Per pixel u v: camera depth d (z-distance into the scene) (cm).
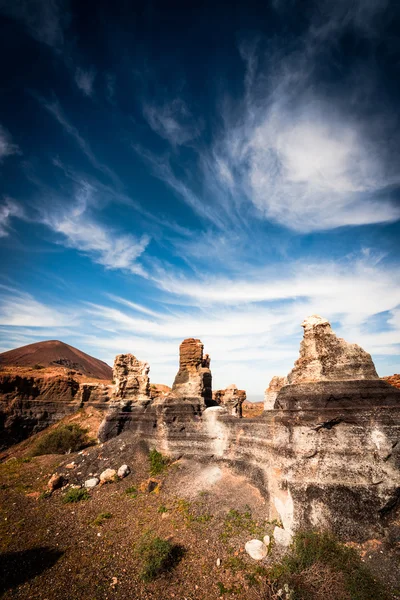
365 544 1084
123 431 2953
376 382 1355
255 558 1117
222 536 1275
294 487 1284
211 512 1466
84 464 2369
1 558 1214
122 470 2136
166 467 2100
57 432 3161
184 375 2602
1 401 3803
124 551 1237
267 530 1270
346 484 1209
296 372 1576
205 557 1157
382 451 1223
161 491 1812
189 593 984
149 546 1174
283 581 983
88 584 1041
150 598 969
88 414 4028
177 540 1271
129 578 1069
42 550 1265
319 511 1198
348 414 1315
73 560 1185
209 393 2944
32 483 2175
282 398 1527
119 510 1636
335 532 1137
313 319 1647
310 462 1308
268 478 1526
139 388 3259
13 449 3503
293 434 1394
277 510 1330
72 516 1602
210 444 2080
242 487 1623
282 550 1128
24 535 1405
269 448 1620
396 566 988
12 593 1009
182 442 2225
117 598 973
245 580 1027
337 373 1446
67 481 2130
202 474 1877
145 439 2519
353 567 991
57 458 2695
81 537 1367
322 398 1384
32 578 1082
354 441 1273
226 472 1827
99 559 1186
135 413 2952
